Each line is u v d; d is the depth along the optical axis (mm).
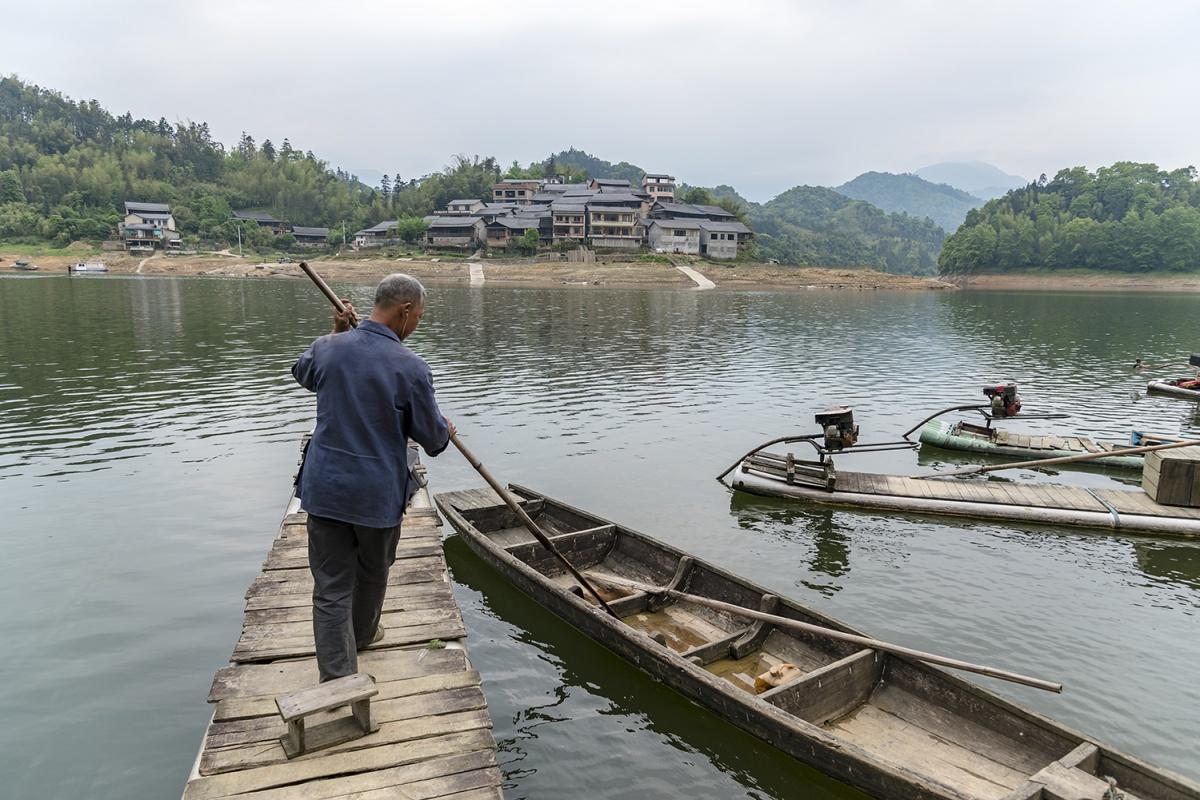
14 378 19750
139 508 10500
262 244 108125
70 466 12375
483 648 7301
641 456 14078
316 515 3982
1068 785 4492
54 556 8914
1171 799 4566
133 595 8008
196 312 38719
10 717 5965
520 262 86375
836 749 5078
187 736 5793
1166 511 10672
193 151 142625
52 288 55656
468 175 127000
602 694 6605
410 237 99375
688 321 39969
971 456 14820
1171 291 88375
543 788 5449
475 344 29219
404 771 3730
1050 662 7172
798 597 8531
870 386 21812
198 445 13758
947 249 116438
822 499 11609
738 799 5363
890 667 6230
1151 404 19828
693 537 10312
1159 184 116812
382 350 4059
